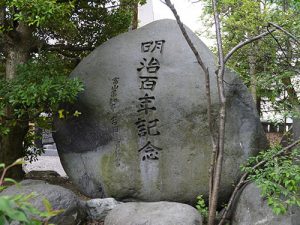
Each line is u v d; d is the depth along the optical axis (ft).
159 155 19.24
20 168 23.12
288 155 15.93
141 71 19.90
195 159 18.94
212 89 18.95
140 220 15.92
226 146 18.54
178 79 19.39
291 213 14.97
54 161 44.11
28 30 21.70
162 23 20.79
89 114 20.35
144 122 19.49
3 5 18.95
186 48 19.81
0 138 22.15
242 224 16.17
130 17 25.50
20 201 5.65
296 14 20.07
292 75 16.60
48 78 17.90
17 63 21.72
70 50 24.18
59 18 18.92
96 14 24.26
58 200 16.72
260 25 21.61
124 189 19.48
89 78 20.58
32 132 25.22
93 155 20.35
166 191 19.10
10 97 17.47
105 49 20.95
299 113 15.06
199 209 17.60
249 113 19.08
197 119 19.03
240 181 16.71
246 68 22.20
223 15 23.72
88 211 18.53
